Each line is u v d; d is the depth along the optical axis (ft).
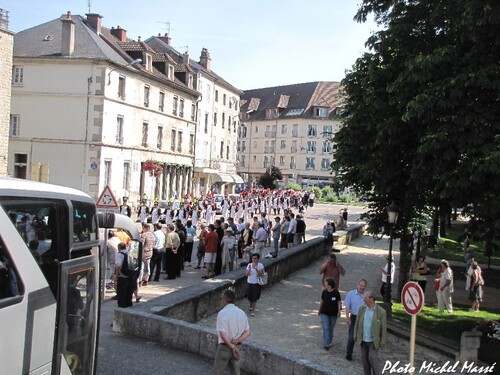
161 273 67.51
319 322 51.11
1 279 14.10
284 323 49.83
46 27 144.15
